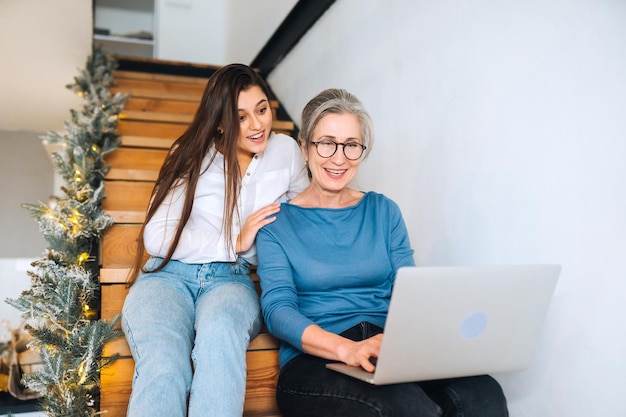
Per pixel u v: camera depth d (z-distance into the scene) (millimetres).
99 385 1556
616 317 1144
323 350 1230
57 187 5449
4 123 5074
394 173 2062
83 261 1937
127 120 3121
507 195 1461
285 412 1294
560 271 1169
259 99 1615
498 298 1106
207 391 1256
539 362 1359
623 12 1131
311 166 1472
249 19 4207
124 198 2375
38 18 3094
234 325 1344
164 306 1420
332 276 1401
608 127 1159
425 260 1838
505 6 1476
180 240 1552
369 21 2312
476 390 1194
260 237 1472
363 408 1113
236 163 1594
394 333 1034
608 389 1163
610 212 1152
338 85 2641
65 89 4051
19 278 5371
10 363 3967
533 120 1373
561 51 1288
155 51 5152
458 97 1682
